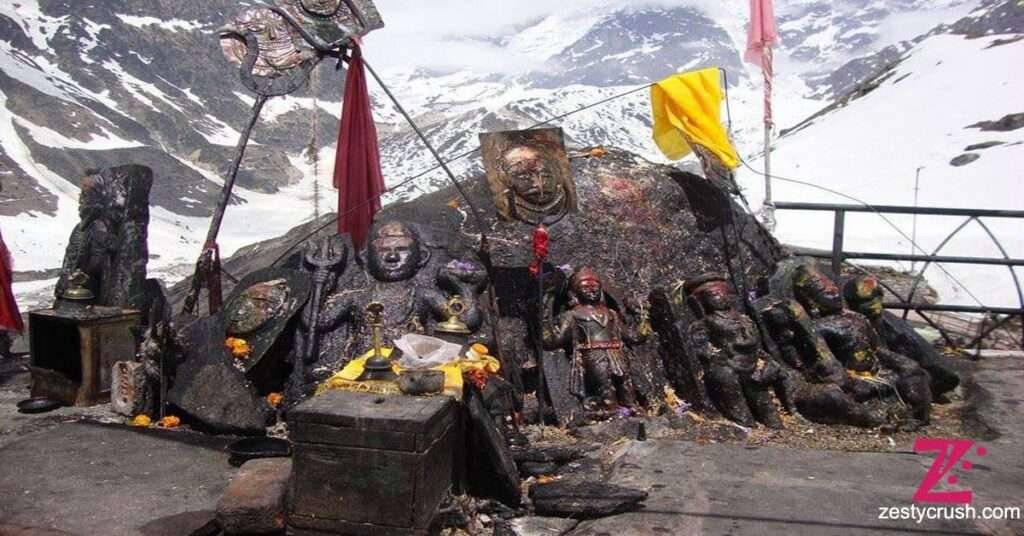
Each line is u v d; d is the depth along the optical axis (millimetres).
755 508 4582
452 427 4371
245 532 4051
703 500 4691
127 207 7773
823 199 23406
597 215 7066
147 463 5285
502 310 6703
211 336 6152
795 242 15391
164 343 6113
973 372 7473
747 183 25453
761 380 6051
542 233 6145
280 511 4074
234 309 6301
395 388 4363
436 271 6434
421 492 3885
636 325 6613
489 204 7234
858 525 4371
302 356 6223
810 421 6086
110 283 7664
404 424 3859
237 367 6059
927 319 8523
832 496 4754
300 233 10234
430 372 4359
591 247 6953
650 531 4316
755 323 6457
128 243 7707
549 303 6500
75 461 5312
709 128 6793
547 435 5883
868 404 5996
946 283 12672
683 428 5879
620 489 4664
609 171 7395
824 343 6211
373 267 6426
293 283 6406
